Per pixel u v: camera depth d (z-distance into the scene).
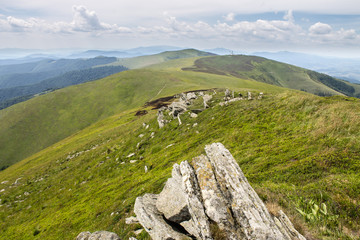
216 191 9.05
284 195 11.34
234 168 10.05
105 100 183.38
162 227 10.34
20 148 138.75
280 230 8.04
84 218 24.84
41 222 30.73
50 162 67.06
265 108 30.42
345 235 7.93
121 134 69.12
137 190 24.70
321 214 9.23
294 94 30.83
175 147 34.78
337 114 19.53
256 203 8.45
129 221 17.03
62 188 43.69
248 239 7.36
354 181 10.67
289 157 16.59
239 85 193.25
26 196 45.91
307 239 8.09
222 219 8.07
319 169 13.09
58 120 162.25
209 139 30.12
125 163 41.25
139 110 114.88
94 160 52.22
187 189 9.66
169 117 50.72
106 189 32.03
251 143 23.30
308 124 21.16
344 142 15.25
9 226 34.50
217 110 40.53
